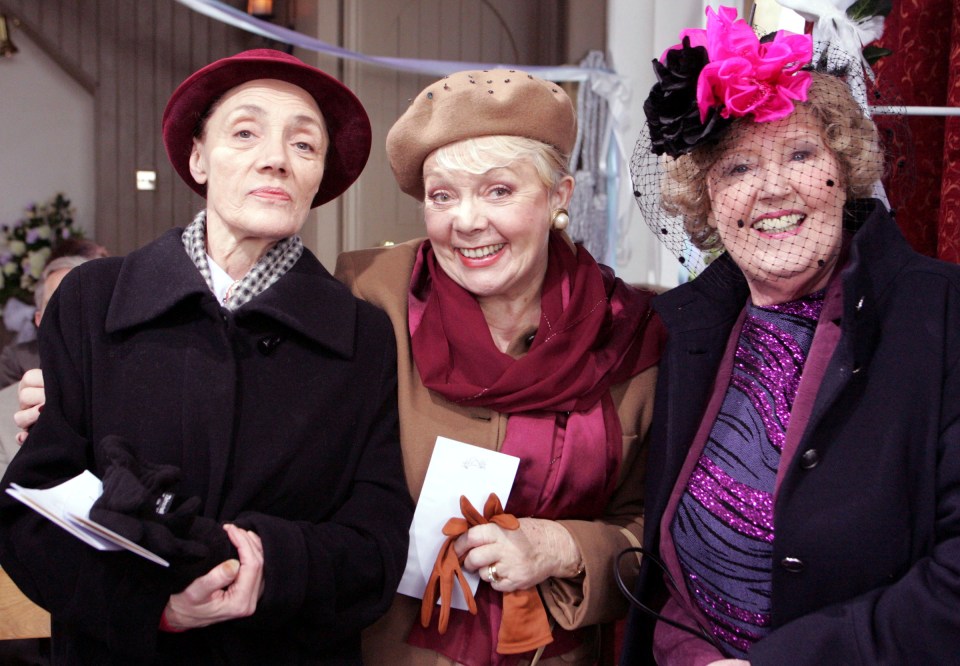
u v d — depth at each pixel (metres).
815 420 1.24
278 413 1.41
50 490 1.20
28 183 5.46
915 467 1.19
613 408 1.64
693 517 1.38
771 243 1.32
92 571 1.23
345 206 5.09
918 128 2.07
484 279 1.57
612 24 4.54
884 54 1.75
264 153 1.39
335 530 1.38
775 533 1.25
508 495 1.54
